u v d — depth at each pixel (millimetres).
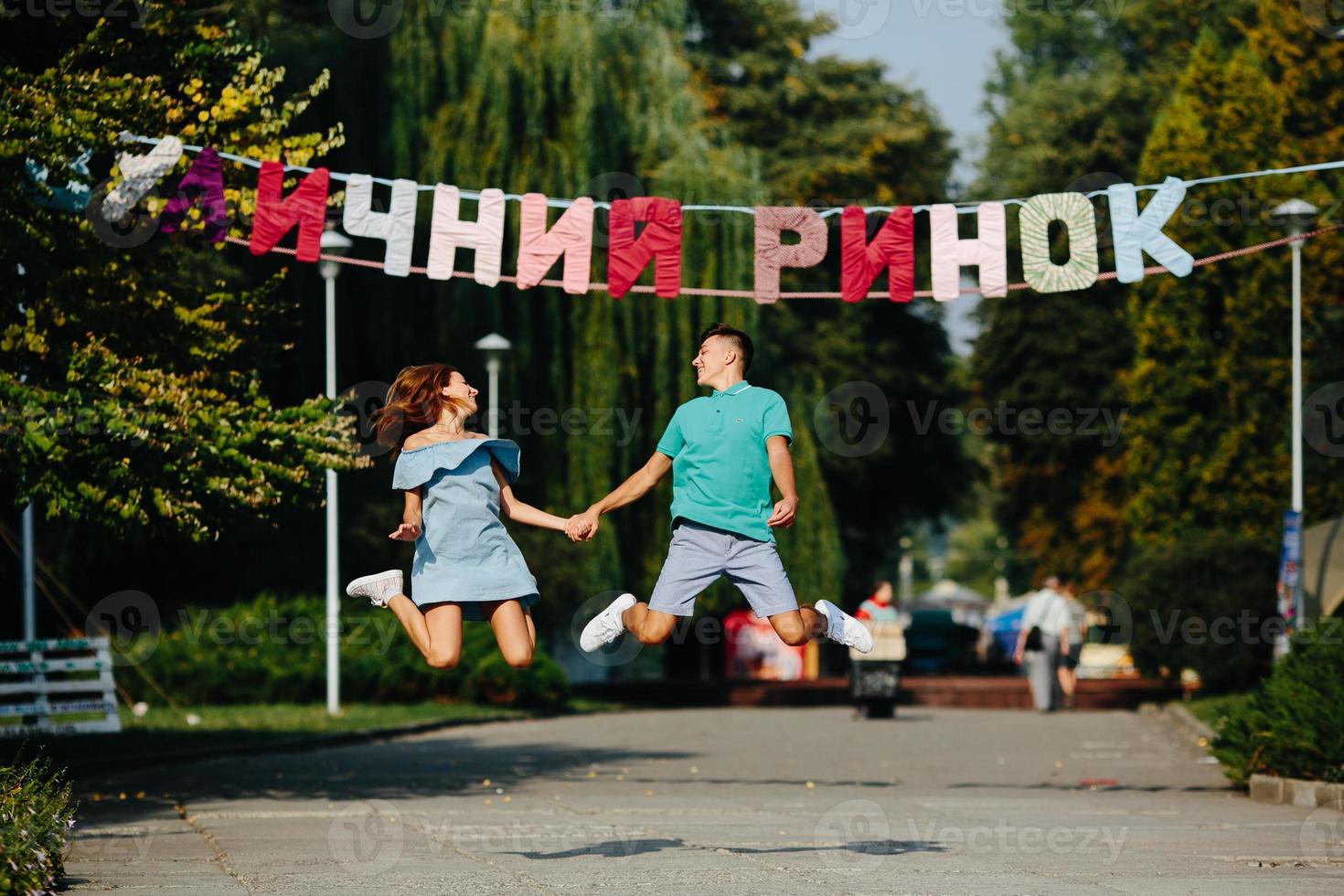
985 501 61219
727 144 35750
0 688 22078
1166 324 35469
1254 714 16062
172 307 14234
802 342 46125
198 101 14328
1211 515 35031
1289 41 39469
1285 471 34625
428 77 31562
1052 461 49562
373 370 32500
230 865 9516
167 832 11703
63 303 13719
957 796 15461
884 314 51375
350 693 31422
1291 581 25062
